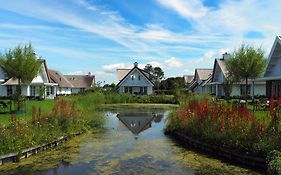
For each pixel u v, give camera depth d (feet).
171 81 281.74
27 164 41.65
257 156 38.65
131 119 98.73
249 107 89.71
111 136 64.03
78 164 41.50
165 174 36.73
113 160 43.45
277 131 39.22
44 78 181.37
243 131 42.11
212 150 46.98
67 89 249.55
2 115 81.10
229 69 126.82
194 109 59.06
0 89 166.61
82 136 64.03
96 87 207.41
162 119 98.43
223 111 50.03
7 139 43.32
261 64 112.06
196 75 231.71
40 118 55.16
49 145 51.72
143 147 52.16
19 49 99.30
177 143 55.67
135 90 217.77
